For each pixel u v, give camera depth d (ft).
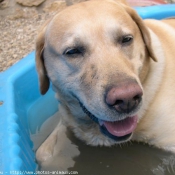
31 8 3.56
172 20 2.15
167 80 1.71
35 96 2.30
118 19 1.45
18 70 2.25
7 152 1.59
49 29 1.57
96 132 1.78
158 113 1.69
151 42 1.64
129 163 1.74
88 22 1.43
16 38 3.22
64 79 1.54
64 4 3.56
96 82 1.33
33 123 2.11
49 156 1.80
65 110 1.83
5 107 1.93
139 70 1.52
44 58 1.66
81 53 1.44
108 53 1.38
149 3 3.22
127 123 1.42
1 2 3.55
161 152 1.78
